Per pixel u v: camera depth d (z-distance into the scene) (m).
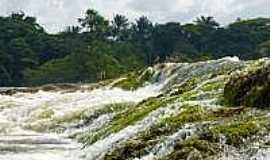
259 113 20.36
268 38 179.38
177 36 175.12
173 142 19.16
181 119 21.31
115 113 35.19
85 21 167.00
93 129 32.53
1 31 156.88
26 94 49.88
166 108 24.98
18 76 146.50
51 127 36.44
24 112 40.88
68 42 161.25
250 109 20.98
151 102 30.81
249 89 22.09
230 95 23.06
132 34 185.75
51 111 39.19
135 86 46.50
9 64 145.00
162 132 21.11
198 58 152.12
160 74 45.97
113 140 24.47
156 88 44.50
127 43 170.62
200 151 17.34
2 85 142.62
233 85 23.05
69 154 25.64
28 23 174.25
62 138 31.94
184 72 43.16
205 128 19.11
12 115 40.78
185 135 19.19
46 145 28.66
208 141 17.91
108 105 37.38
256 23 187.62
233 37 175.25
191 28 178.50
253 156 17.03
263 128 18.16
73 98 42.62
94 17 166.00
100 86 50.53
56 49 158.88
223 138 17.91
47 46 159.38
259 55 164.25
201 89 27.11
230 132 18.08
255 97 21.41
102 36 166.38
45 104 41.78
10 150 26.61
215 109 21.91
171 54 161.75
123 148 20.73
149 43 175.25
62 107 39.91
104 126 31.70
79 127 35.84
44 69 141.50
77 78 138.75
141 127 24.14
